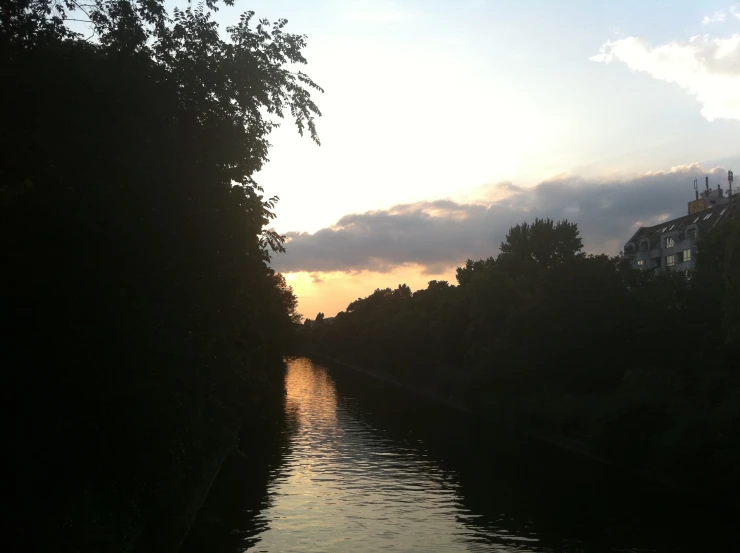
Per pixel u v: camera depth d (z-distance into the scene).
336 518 25.67
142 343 10.72
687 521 25.70
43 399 9.62
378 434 47.28
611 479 33.16
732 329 30.86
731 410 29.48
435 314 85.62
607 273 50.66
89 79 12.12
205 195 13.57
